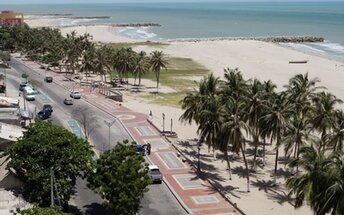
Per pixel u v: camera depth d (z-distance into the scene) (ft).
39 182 178.09
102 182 174.70
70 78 523.29
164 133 315.37
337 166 152.05
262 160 277.85
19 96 405.18
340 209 147.84
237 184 240.73
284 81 508.53
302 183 161.99
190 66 611.47
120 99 418.51
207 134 236.63
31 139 183.83
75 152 184.75
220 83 280.31
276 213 207.51
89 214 191.11
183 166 256.73
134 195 172.24
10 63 613.11
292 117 244.63
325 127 238.89
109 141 293.64
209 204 208.95
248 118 251.60
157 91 467.93
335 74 555.69
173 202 210.18
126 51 515.91
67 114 356.79
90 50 549.13
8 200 185.06
